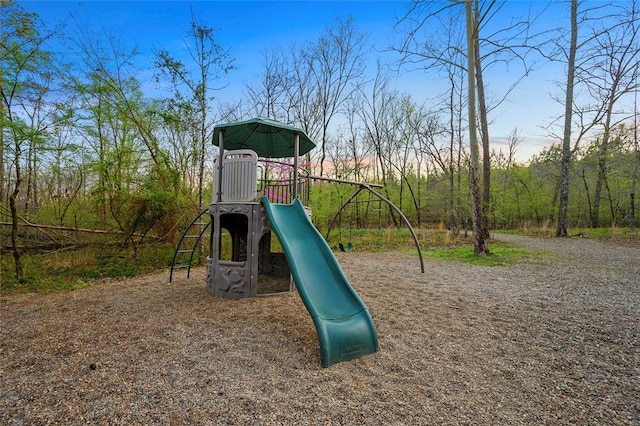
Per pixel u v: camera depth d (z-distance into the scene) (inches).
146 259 338.6
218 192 211.0
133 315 172.2
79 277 278.1
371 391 98.2
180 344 133.8
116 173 331.9
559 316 165.9
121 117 349.7
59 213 371.6
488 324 156.6
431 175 915.4
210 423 82.5
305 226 183.5
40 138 267.7
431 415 86.0
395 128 869.2
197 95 353.1
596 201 711.7
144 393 97.1
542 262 325.4
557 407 89.9
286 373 109.9
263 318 165.2
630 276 257.3
